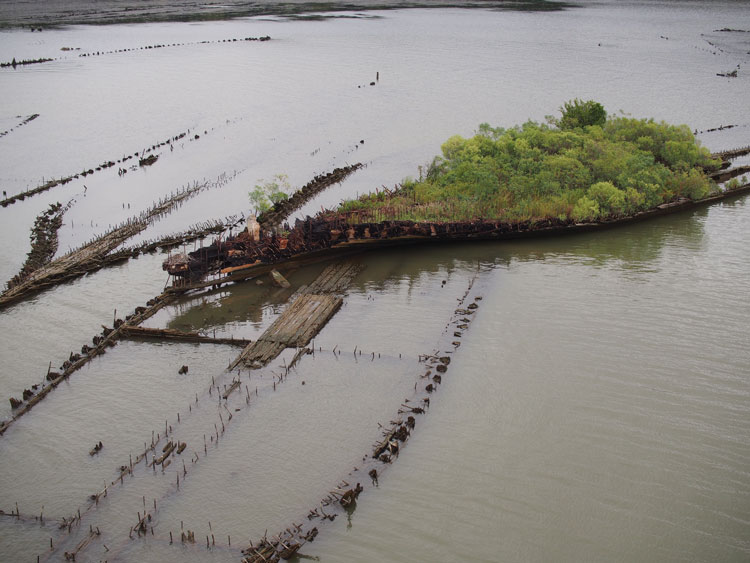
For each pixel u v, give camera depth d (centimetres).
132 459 4631
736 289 6856
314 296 6831
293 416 5044
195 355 5881
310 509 4206
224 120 13975
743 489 4334
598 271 7350
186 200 9681
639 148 10144
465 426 4912
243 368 5644
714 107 14175
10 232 8606
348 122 13625
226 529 4066
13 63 19425
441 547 3941
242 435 4847
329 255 7800
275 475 4478
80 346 6012
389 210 8412
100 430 4925
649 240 8206
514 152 9694
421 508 4206
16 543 3984
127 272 7438
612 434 4816
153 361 5778
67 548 3944
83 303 6775
